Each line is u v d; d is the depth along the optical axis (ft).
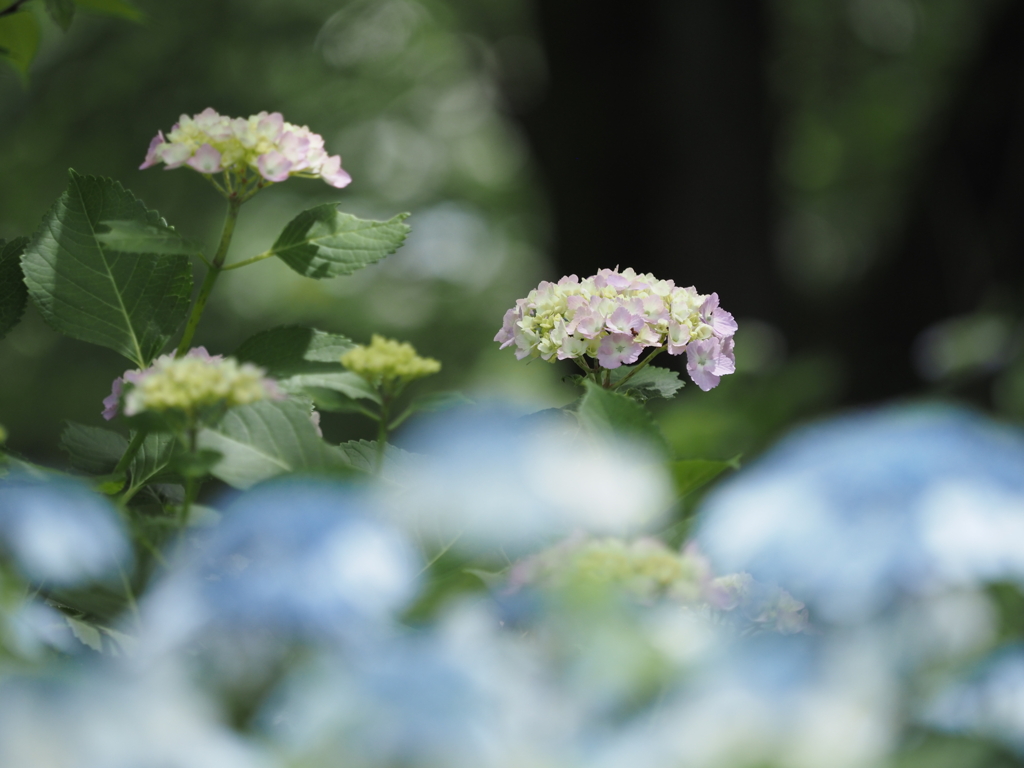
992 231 27.35
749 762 4.04
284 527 4.95
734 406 17.25
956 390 20.56
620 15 27.55
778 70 39.68
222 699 4.80
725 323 6.54
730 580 5.49
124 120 37.68
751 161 28.37
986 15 27.17
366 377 5.92
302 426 5.82
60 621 5.47
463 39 46.42
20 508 5.28
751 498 4.58
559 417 6.11
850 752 4.04
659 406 16.47
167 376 5.66
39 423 35.14
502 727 4.17
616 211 28.37
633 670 4.44
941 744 4.21
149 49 37.93
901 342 28.14
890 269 28.17
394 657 4.24
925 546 4.13
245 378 5.67
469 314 50.03
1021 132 27.02
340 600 4.71
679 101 27.94
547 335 6.48
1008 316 21.11
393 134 52.34
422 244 52.47
